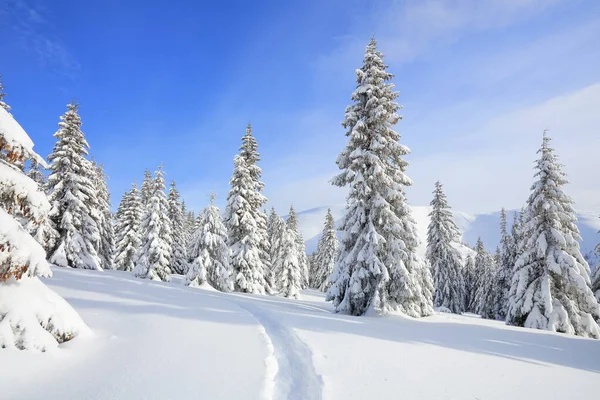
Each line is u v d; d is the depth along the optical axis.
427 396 4.86
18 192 6.12
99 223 29.00
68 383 5.02
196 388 4.90
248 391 4.82
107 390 4.79
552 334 13.23
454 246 36.16
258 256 29.33
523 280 18.66
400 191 16.95
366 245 16.02
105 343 7.16
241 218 29.20
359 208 16.70
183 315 10.63
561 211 18.75
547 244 18.52
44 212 6.50
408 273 15.55
